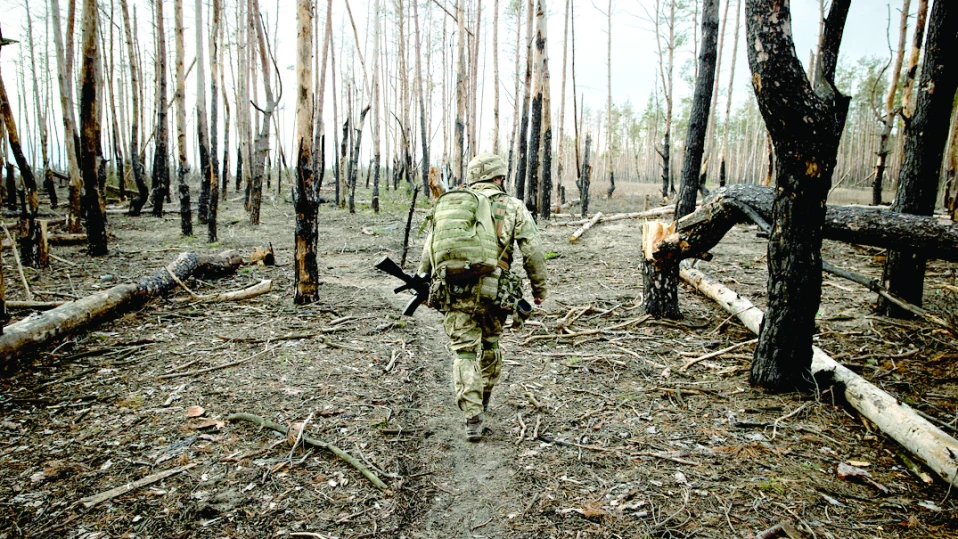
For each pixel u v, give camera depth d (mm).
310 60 5637
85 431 3104
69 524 2316
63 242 9750
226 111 19984
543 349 4816
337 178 18625
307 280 6090
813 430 3273
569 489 2709
